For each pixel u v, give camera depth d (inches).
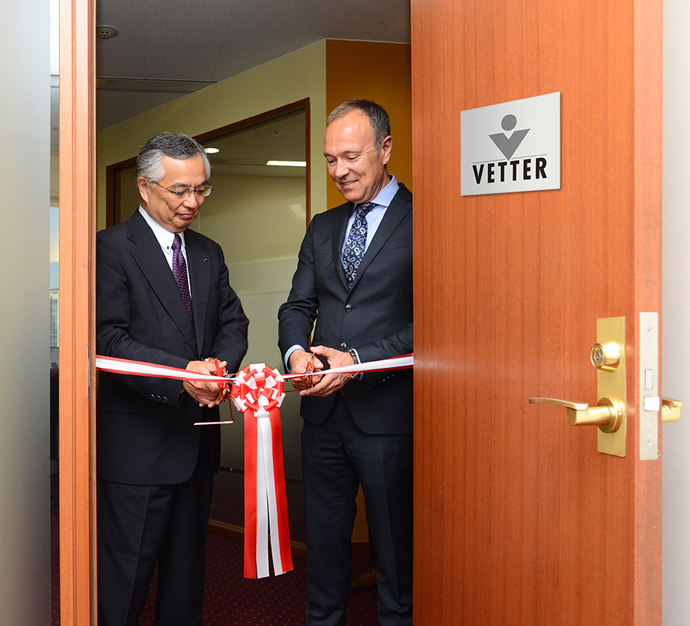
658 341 37.4
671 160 50.3
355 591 108.0
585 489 42.4
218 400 73.5
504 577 51.1
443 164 57.8
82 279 52.2
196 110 159.8
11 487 52.3
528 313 48.0
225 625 95.3
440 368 59.7
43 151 52.0
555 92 44.6
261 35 129.2
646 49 37.8
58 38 51.8
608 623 40.3
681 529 49.2
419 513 63.9
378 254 77.2
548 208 45.8
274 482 72.9
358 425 75.8
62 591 51.7
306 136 133.6
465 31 53.9
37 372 52.8
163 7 117.3
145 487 73.7
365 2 115.4
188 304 79.0
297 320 83.4
